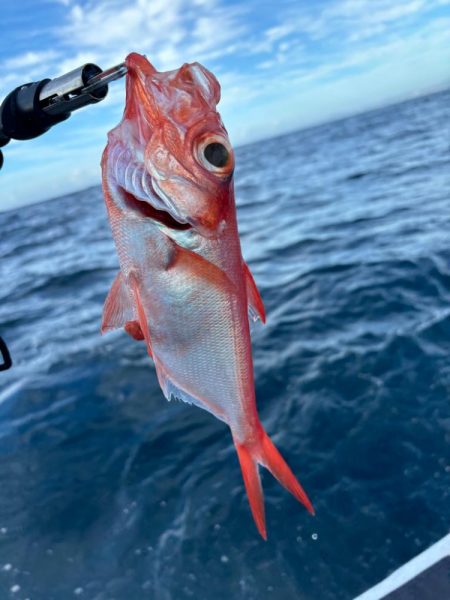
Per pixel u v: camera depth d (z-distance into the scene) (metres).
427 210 2.89
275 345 1.53
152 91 0.28
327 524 0.90
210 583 0.84
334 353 1.40
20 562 0.93
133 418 1.32
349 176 5.46
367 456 1.02
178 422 1.26
